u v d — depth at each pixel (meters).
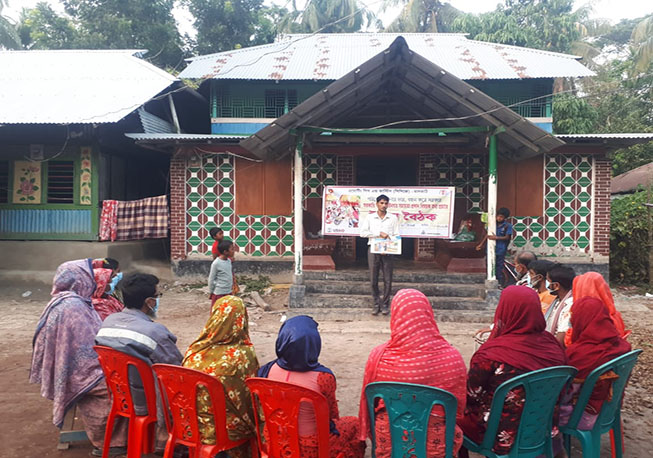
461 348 7.04
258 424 3.02
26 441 4.15
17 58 14.88
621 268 12.55
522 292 3.22
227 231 12.05
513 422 2.96
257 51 15.48
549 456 3.11
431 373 2.88
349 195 9.27
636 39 18.81
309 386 2.98
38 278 11.48
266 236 12.05
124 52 15.45
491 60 14.16
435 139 9.80
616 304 10.23
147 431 3.52
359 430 3.19
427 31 23.56
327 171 11.98
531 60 14.12
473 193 11.77
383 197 8.49
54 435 4.27
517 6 22.77
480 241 9.94
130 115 12.58
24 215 12.11
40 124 10.84
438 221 9.11
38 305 10.02
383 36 17.05
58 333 3.88
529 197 11.61
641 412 4.80
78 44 21.83
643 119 21.03
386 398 2.80
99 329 4.01
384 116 10.78
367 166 13.66
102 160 12.47
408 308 2.98
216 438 3.10
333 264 10.37
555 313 4.40
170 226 12.26
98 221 12.02
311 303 9.13
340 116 9.95
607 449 4.05
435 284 9.45
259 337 7.62
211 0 23.70
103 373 3.83
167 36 22.70
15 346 7.14
